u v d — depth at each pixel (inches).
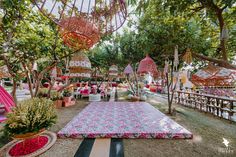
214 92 296.2
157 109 284.5
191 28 253.9
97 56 504.4
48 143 134.6
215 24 241.0
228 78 218.5
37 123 122.1
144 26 265.4
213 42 295.4
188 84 488.4
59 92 323.9
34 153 115.6
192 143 137.0
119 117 217.8
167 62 285.1
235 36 254.5
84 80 799.1
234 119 209.3
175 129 163.2
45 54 230.1
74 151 122.0
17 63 207.2
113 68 478.3
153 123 187.3
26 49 198.8
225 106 233.0
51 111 135.3
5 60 188.4
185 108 301.9
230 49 282.4
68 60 297.7
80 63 250.1
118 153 118.6
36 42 200.5
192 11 205.9
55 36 210.1
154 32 256.4
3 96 163.3
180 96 358.3
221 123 197.2
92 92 456.8
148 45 269.6
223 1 125.4
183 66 440.5
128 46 405.1
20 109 123.3
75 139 146.9
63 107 304.2
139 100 400.8
